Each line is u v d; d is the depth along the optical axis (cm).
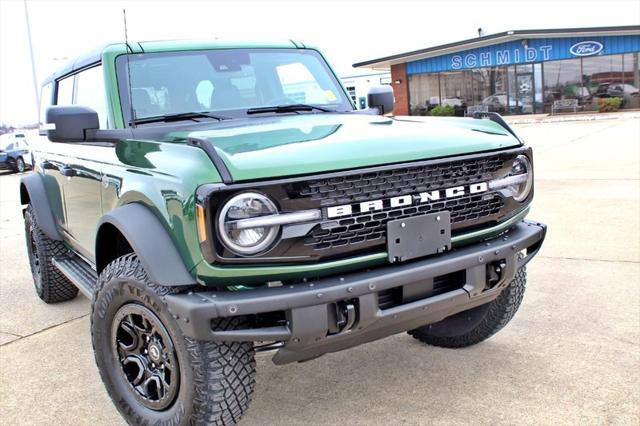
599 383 330
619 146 1434
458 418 304
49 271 503
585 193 863
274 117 365
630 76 2816
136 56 369
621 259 545
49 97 500
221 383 254
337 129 307
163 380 277
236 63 393
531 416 302
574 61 2906
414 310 267
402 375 355
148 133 328
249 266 241
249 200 237
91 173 343
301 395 340
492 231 297
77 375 384
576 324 411
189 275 246
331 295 244
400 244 264
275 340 245
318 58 437
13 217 1082
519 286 348
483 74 3128
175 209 247
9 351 428
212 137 288
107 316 294
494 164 296
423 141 284
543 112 3019
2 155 2275
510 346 385
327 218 249
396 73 3347
